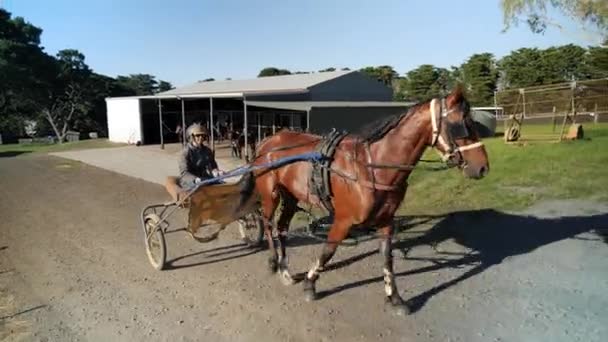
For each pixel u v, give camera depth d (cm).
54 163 2327
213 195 664
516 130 1834
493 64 4381
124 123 3403
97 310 584
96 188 1512
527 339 482
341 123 2100
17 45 4556
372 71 5412
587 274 629
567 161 1325
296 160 591
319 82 2880
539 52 4216
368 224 534
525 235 797
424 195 1106
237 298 604
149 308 585
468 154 478
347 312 554
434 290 605
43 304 605
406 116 503
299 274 662
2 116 5259
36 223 1043
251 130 3011
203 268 716
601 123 2453
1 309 593
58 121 5569
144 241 870
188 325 539
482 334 495
